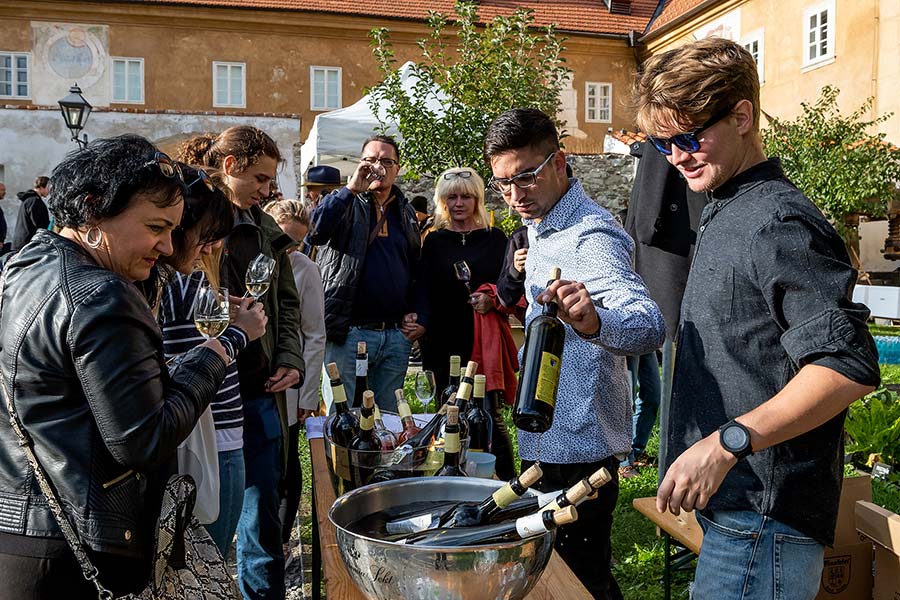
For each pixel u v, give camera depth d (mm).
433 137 8836
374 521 1590
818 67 18406
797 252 1477
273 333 2977
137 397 1521
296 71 21906
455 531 1461
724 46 1620
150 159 1619
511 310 3799
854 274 1485
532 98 9078
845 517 2783
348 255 4238
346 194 4266
